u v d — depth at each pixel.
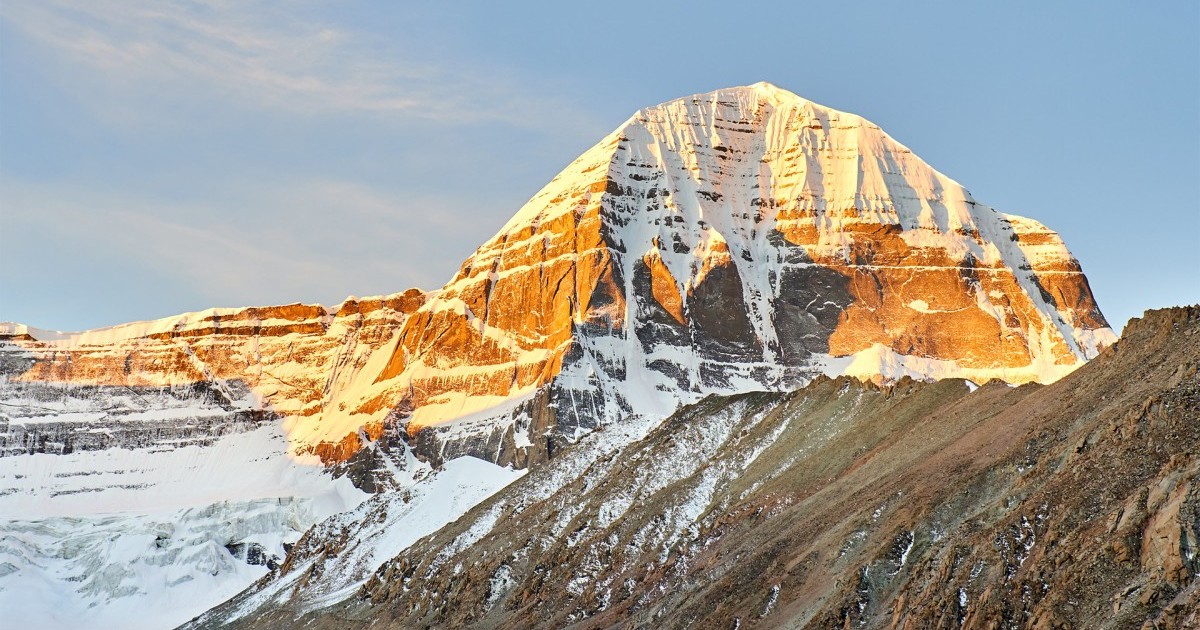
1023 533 149.12
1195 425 148.62
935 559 158.25
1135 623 123.81
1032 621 133.12
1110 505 143.88
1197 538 126.44
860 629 160.75
